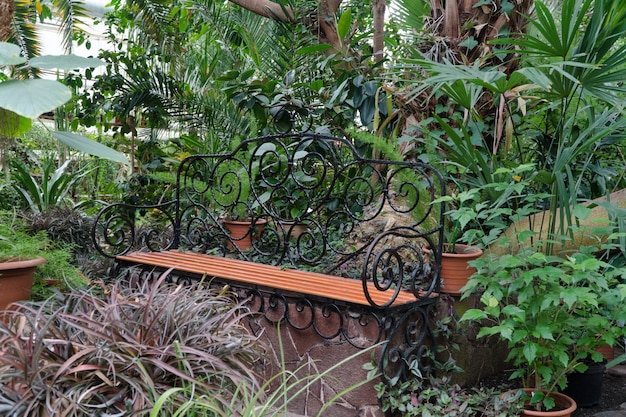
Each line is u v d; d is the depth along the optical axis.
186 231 4.35
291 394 2.76
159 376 1.74
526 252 2.49
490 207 2.89
